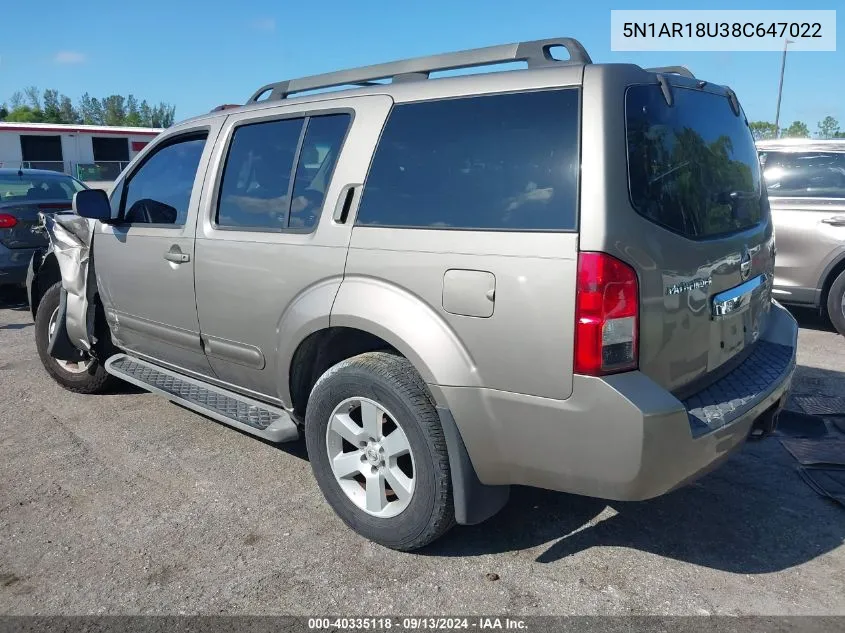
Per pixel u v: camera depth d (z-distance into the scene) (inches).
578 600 108.5
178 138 164.1
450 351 106.3
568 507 136.6
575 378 96.6
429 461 111.0
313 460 129.0
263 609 107.3
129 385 214.2
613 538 126.0
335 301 120.0
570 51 108.9
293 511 136.3
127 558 121.3
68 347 194.9
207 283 146.8
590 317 95.0
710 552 121.3
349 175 123.3
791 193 267.9
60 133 1517.0
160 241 158.1
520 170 103.7
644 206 99.7
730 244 116.3
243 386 150.6
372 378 115.0
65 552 123.3
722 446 104.2
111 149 1601.9
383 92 124.0
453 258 106.1
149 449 165.9
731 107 131.9
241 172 145.0
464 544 124.0
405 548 119.3
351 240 120.0
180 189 159.5
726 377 118.8
